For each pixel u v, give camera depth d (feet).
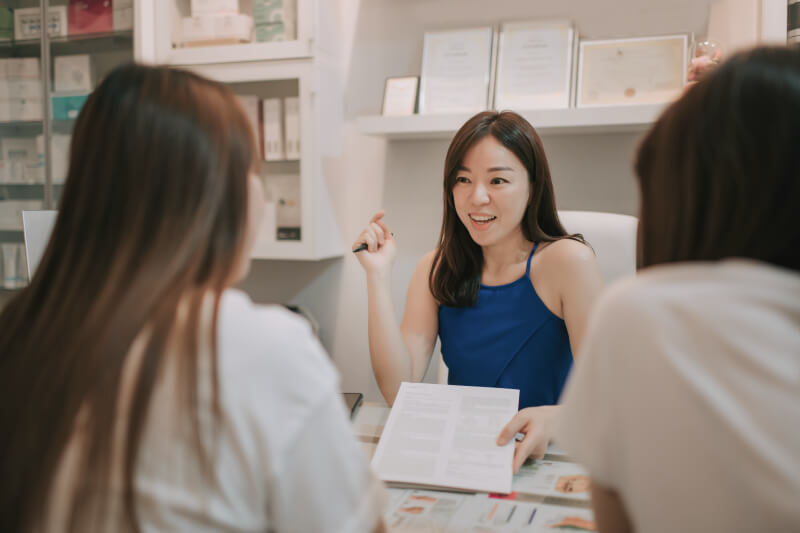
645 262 1.92
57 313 1.67
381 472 3.19
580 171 7.57
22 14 8.34
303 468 1.61
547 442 3.46
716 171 1.61
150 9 7.96
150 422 1.53
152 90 1.79
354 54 8.22
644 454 1.55
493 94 7.25
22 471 1.54
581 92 6.88
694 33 6.99
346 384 8.61
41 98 8.34
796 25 6.25
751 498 1.38
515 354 4.72
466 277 4.95
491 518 2.75
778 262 1.56
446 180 4.76
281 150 7.68
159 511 1.53
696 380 1.43
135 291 1.61
